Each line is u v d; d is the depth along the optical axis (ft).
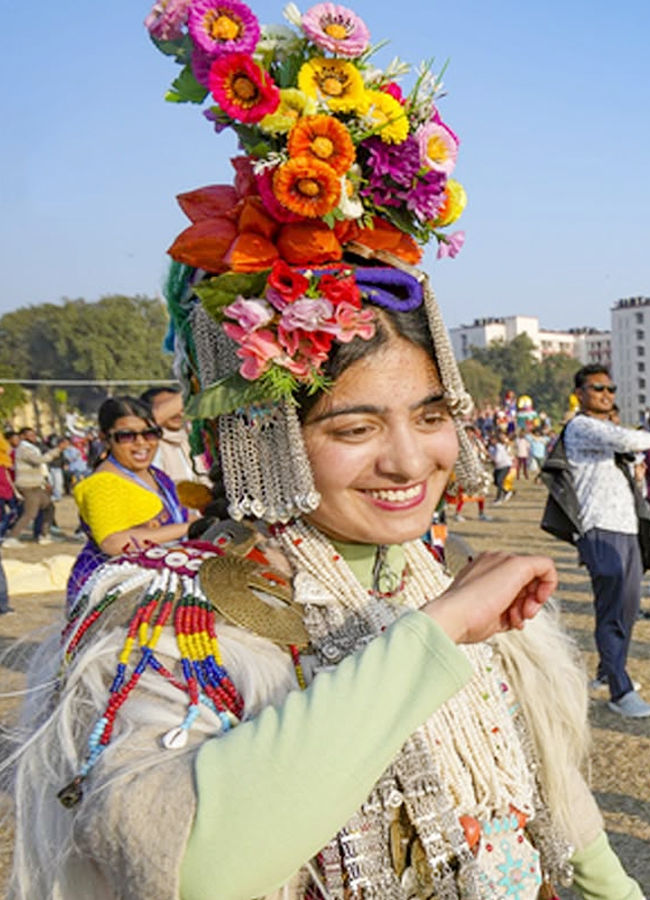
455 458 4.05
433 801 3.67
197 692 3.42
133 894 3.01
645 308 394.11
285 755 3.03
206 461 4.43
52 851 3.49
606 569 16.05
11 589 31.07
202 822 2.96
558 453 16.61
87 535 12.66
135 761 3.20
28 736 3.83
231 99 3.64
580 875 4.62
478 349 359.05
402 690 3.18
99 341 212.43
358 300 3.65
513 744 4.16
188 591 3.69
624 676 16.25
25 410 180.55
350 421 3.78
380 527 3.92
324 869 3.53
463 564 4.73
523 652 4.47
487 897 3.84
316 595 3.90
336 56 3.83
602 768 14.03
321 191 3.56
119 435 12.90
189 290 4.23
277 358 3.61
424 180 3.83
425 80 3.94
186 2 3.78
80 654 3.59
